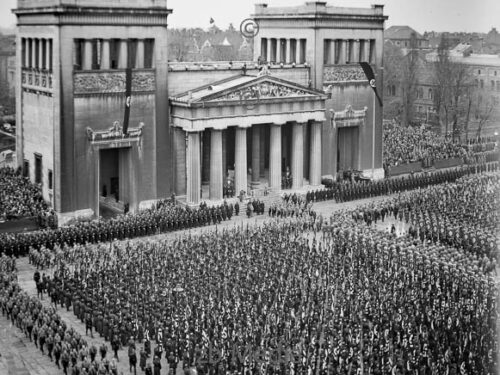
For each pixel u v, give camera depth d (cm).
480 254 9719
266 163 14800
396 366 6159
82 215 11481
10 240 9681
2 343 7169
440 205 11762
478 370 6128
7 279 8294
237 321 7025
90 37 11300
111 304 7438
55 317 7094
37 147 11981
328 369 6134
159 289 7850
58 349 6556
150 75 11988
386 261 8881
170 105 12312
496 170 15712
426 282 8119
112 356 6862
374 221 11594
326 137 14300
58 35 10975
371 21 14650
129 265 8681
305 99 13150
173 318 7025
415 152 16725
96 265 8769
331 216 11269
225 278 8206
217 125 12212
